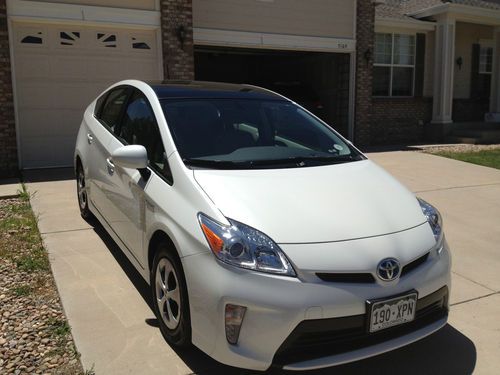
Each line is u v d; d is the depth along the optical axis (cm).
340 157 416
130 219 397
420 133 1631
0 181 847
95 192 509
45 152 975
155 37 1038
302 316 274
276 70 1833
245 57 1967
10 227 577
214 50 1527
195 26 1134
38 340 344
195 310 295
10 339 344
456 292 450
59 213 637
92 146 520
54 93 968
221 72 1991
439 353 347
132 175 396
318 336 281
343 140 450
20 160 945
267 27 1220
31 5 916
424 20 1605
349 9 1329
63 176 883
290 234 294
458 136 1569
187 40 1056
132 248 398
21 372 307
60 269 463
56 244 527
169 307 334
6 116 903
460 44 1723
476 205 761
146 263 367
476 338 369
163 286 340
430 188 870
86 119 575
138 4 1006
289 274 280
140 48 1030
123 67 1021
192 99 424
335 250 290
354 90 1376
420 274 308
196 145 374
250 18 1196
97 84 1004
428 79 1636
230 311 281
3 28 884
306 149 417
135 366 317
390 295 291
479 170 1045
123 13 991
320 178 360
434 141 1608
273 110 450
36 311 385
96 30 988
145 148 396
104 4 977
